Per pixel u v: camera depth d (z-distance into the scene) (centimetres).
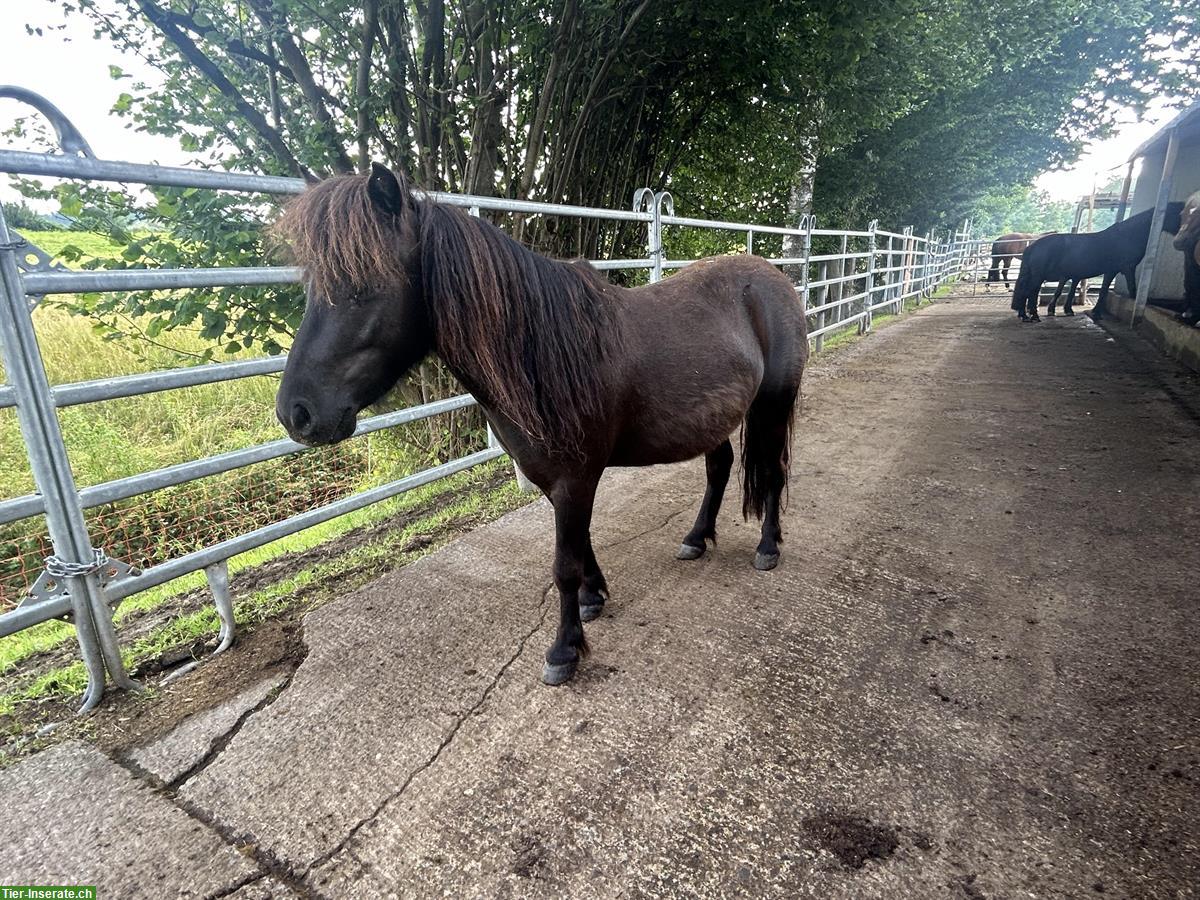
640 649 208
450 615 232
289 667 205
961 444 408
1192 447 372
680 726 173
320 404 143
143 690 196
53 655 230
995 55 952
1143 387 516
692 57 563
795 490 343
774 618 223
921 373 630
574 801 150
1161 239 827
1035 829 138
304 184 224
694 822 143
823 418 484
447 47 443
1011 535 280
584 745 167
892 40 693
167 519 385
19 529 367
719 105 649
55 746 172
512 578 259
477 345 153
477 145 419
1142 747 159
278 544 330
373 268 138
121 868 135
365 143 403
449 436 433
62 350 585
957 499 322
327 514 253
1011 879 127
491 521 321
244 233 318
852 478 358
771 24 529
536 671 198
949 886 126
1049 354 688
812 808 146
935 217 1697
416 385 436
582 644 197
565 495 181
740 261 247
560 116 475
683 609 231
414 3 397
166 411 532
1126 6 1127
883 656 200
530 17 426
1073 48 1184
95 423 491
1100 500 310
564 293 171
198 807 151
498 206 301
